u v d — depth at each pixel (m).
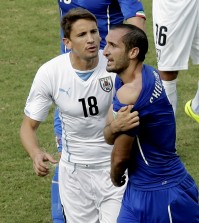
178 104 34.41
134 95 17.20
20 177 27.27
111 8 23.81
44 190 26.30
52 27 47.25
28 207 25.14
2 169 27.95
